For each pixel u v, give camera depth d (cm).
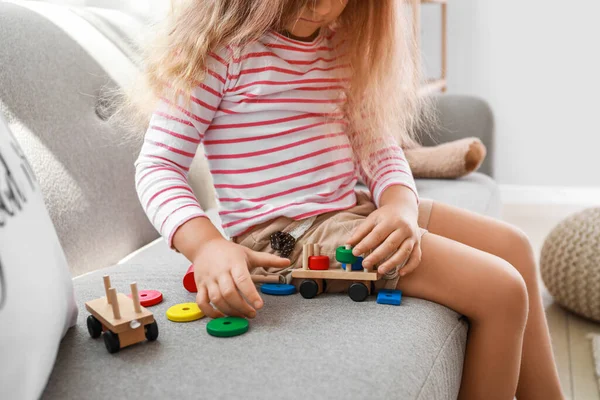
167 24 85
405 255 74
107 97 107
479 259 77
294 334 64
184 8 83
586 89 243
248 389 53
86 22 113
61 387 54
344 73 92
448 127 168
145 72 86
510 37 247
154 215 76
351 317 69
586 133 247
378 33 94
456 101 169
